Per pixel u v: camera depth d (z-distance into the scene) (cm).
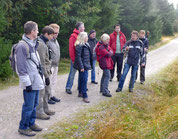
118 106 444
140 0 2133
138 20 1928
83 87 443
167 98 532
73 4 939
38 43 280
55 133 313
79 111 402
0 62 616
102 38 463
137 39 507
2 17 638
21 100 454
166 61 1068
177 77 714
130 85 535
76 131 324
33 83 275
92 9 995
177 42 2741
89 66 428
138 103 473
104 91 496
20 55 251
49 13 832
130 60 510
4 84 580
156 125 350
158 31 2439
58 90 530
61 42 1015
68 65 964
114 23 1381
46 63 338
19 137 297
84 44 415
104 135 312
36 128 315
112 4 1324
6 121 345
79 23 457
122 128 338
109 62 476
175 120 351
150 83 624
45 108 375
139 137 320
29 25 259
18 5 752
